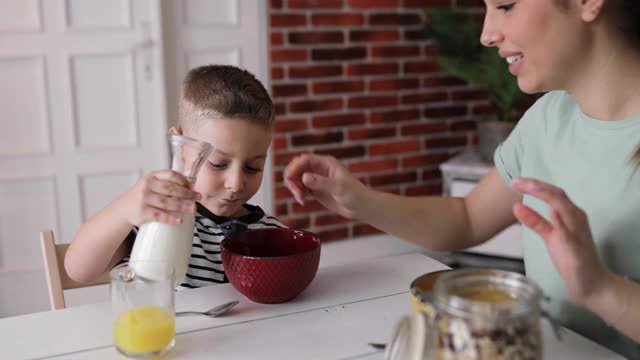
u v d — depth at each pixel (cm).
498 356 69
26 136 277
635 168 102
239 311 103
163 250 101
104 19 280
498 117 311
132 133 290
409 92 336
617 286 84
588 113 110
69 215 287
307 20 307
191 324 99
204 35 299
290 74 307
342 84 319
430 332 75
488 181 131
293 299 108
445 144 350
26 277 284
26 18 271
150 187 101
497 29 102
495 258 312
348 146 326
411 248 340
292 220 316
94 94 283
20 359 89
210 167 129
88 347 93
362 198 118
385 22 324
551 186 81
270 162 309
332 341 93
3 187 277
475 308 70
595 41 101
